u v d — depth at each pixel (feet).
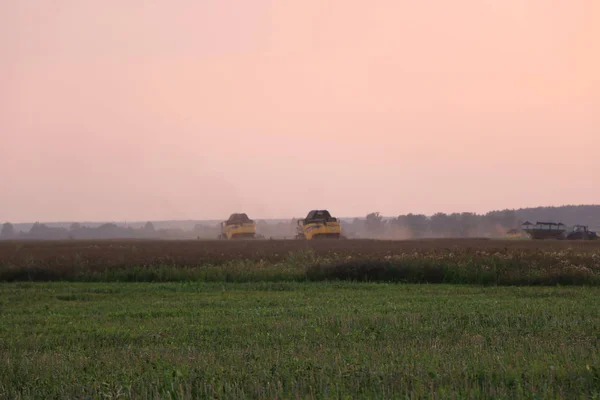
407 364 124.16
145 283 353.51
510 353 132.98
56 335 179.32
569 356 130.52
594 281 309.22
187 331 179.32
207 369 125.80
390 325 178.29
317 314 209.46
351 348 145.69
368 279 346.13
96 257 456.86
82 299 283.38
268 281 352.69
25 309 242.78
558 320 183.42
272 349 146.61
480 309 214.07
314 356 135.33
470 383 112.27
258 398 106.63
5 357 146.82
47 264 413.18
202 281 354.13
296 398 104.58
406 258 379.76
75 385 118.01
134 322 203.51
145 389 113.09
